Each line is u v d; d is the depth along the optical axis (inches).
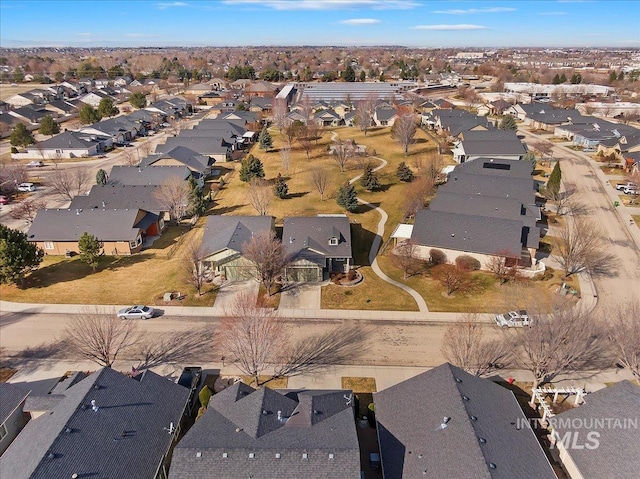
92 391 1116.5
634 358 1346.0
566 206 2812.5
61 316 1768.0
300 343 1604.3
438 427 1042.7
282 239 2117.4
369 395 1363.2
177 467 948.6
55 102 6141.7
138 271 2116.1
